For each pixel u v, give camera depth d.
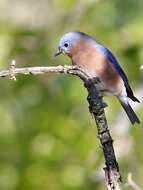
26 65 16.27
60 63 16.23
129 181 9.04
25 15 18.09
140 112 14.52
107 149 7.57
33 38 16.59
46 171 14.80
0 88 16.34
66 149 14.90
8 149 15.30
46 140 15.19
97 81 8.13
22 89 16.27
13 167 15.11
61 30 16.72
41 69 7.77
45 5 17.62
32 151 15.12
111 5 16.50
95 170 14.27
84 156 14.67
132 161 14.22
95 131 15.10
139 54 15.72
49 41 16.47
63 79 15.70
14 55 16.33
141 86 14.98
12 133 15.64
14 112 16.00
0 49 16.19
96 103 7.78
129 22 16.17
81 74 7.96
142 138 14.28
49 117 15.61
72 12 16.78
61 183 14.55
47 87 16.17
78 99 15.55
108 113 14.77
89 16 16.56
